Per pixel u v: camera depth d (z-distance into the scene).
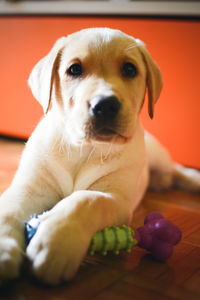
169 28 0.87
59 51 0.44
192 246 0.41
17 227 0.35
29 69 1.08
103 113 0.36
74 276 0.31
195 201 0.68
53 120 0.44
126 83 0.41
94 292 0.28
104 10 0.96
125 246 0.34
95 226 0.32
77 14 1.00
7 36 1.10
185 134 0.89
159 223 0.36
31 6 1.06
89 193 0.35
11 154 0.92
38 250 0.29
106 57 0.41
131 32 0.92
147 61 0.45
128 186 0.43
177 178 0.80
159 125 0.92
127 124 0.37
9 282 0.28
